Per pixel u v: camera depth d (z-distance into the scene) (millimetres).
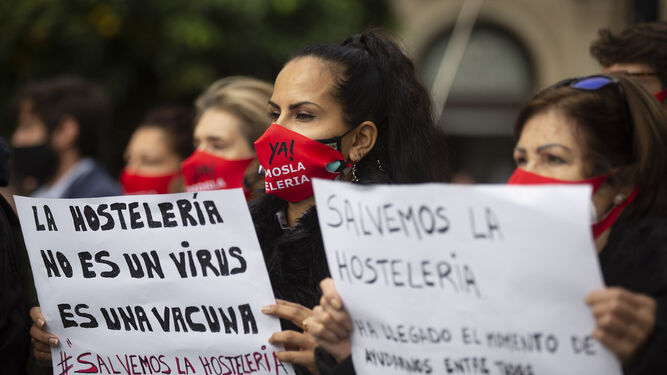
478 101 11609
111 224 2018
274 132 2027
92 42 6445
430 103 2211
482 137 11664
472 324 1545
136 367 2014
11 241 2096
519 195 1485
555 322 1467
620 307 1402
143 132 4027
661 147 1639
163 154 3969
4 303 1989
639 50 2494
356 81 2039
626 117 1651
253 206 2188
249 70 6707
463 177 8938
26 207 2102
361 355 1711
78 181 3664
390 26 8445
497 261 1511
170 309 1974
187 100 6855
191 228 1944
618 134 1636
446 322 1571
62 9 6461
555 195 1454
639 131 1643
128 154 4172
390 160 2088
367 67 2074
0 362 2006
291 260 2027
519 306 1494
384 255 1638
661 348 1412
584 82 1687
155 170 3967
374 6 8344
